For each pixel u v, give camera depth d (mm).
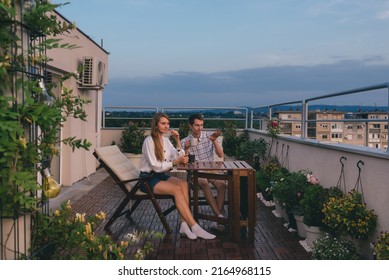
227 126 11508
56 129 2791
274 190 5477
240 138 11281
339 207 4109
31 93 2744
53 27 2867
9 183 2594
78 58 8469
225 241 4930
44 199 2908
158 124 5105
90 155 10102
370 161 4145
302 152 6480
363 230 3945
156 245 4750
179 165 5301
